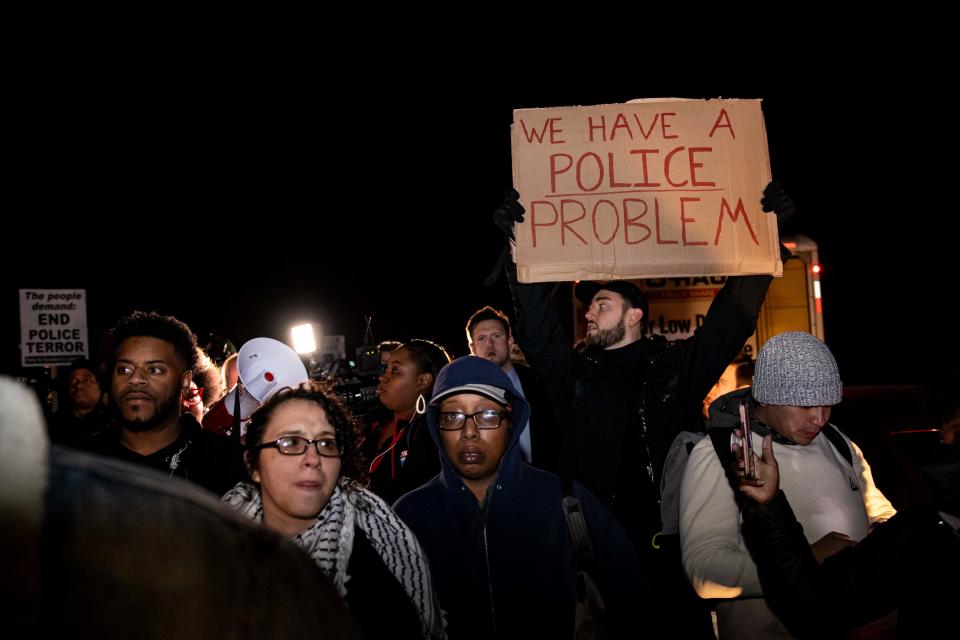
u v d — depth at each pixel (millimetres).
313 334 9031
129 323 3303
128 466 792
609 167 3965
